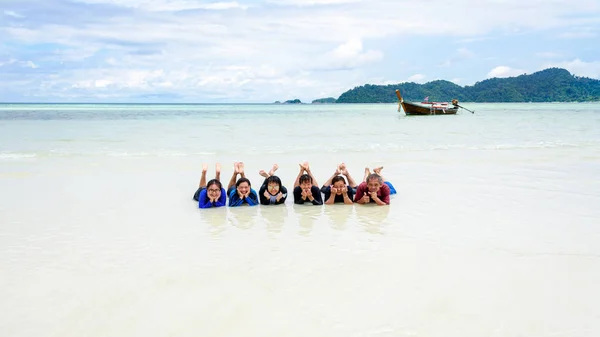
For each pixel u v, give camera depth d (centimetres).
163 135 1728
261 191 718
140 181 864
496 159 1134
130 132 1853
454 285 384
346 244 500
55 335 307
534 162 1086
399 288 379
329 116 3953
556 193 755
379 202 704
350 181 804
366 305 348
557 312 338
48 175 902
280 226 583
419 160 1121
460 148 1359
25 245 492
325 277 403
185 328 315
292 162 1091
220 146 1386
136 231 550
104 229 557
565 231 541
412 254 464
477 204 686
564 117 3441
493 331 312
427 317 330
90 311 340
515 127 2278
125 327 316
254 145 1421
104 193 759
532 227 559
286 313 336
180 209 671
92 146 1345
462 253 465
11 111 4675
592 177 893
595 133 1880
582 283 388
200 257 456
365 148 1354
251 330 312
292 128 2208
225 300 357
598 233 532
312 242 509
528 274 407
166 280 396
